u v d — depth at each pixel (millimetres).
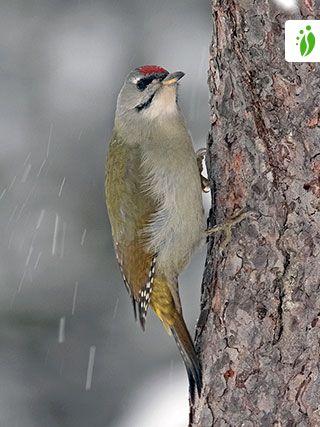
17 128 19469
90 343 18891
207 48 19141
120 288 18953
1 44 20203
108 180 12344
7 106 19609
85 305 18953
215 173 10711
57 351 18953
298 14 10148
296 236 10141
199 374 10828
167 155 11797
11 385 18750
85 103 19562
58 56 19859
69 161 19328
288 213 10172
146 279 11938
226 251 10547
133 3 19844
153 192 11844
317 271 10102
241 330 10438
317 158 10062
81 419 18734
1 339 18891
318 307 10102
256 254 10344
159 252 11859
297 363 10172
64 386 18875
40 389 18859
